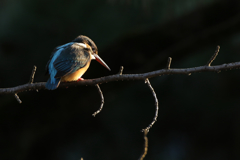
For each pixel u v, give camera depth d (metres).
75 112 11.26
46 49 11.07
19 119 10.76
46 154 11.94
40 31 10.93
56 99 10.55
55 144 12.11
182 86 11.69
